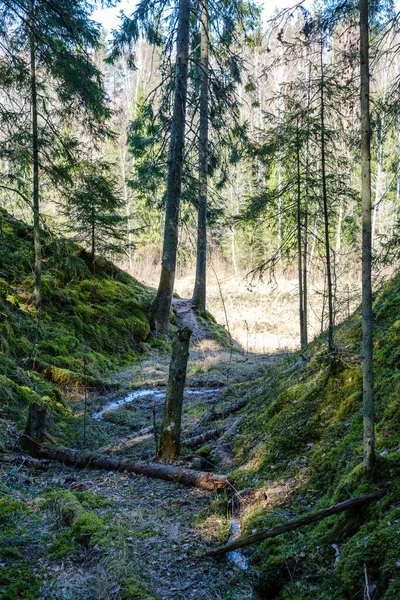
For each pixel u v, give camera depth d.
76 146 12.44
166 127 14.55
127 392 10.73
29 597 3.18
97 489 5.32
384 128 4.96
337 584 2.98
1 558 3.60
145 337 15.01
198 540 4.07
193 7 14.44
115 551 3.66
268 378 8.35
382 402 4.52
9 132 10.63
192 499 4.97
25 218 17.34
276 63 5.30
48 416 7.91
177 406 6.31
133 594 3.18
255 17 14.77
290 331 20.48
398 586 2.61
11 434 6.67
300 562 3.40
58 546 3.86
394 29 4.28
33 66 11.12
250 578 3.50
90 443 7.53
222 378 10.91
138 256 33.78
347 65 4.73
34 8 9.68
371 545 2.98
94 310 13.95
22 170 11.34
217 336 17.34
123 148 35.47
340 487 3.77
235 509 4.65
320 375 5.96
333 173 7.12
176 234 15.34
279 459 5.19
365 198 3.50
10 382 8.02
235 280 29.03
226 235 32.25
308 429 5.21
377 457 3.60
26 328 10.95
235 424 6.88
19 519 4.27
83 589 3.32
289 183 8.58
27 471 5.70
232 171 31.36
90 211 15.42
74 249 16.06
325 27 4.10
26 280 12.77
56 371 10.15
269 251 28.48
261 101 24.55
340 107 5.76
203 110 15.71
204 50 17.58
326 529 3.53
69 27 9.66
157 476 5.63
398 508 3.13
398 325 5.34
